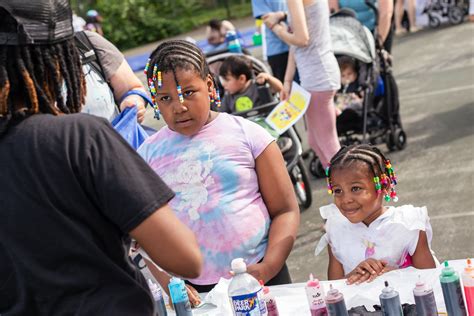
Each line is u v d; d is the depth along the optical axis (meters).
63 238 1.93
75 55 2.09
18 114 1.96
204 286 3.30
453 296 2.67
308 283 2.82
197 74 3.18
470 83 10.05
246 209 3.20
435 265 3.38
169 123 3.23
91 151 1.93
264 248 3.26
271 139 3.29
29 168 1.91
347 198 3.35
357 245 3.44
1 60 1.94
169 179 3.24
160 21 25.36
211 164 3.20
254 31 20.23
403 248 3.36
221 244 3.19
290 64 6.34
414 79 11.05
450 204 5.99
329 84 5.91
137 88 4.23
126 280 1.98
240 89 6.50
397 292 2.74
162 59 3.17
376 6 8.27
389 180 3.45
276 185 3.27
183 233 1.98
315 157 7.35
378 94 7.45
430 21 15.03
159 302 2.99
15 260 1.94
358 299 2.98
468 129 7.93
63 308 1.95
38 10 1.96
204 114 3.22
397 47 13.92
